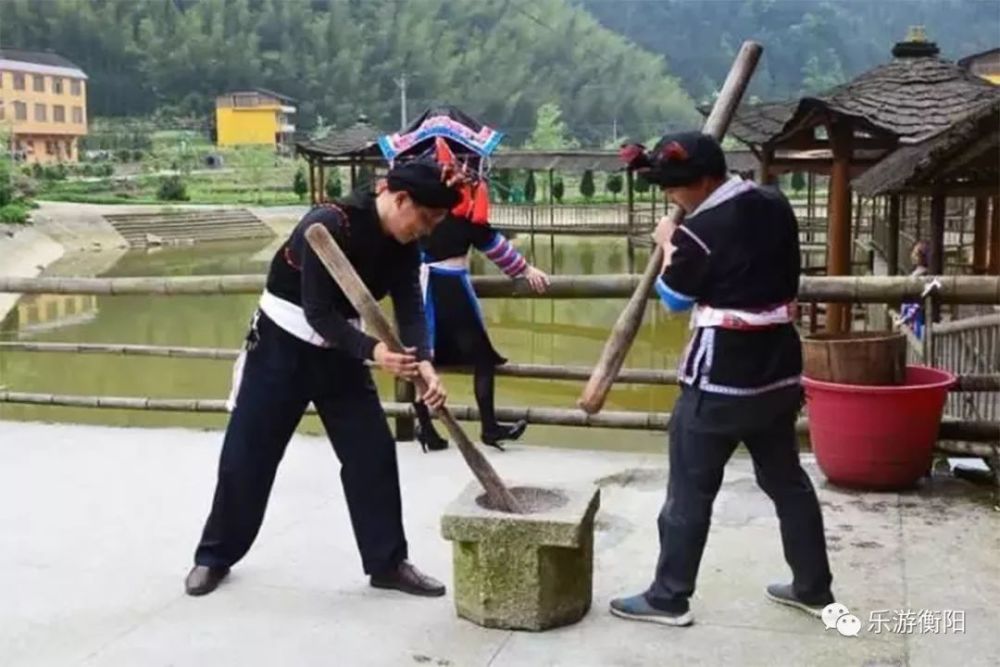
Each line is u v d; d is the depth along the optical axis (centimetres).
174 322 1661
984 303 391
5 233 2895
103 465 454
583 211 3150
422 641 281
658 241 283
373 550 313
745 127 1174
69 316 1739
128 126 6938
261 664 270
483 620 287
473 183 307
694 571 285
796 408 280
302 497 402
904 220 1535
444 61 8219
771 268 269
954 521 362
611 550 344
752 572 321
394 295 311
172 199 4566
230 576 327
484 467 286
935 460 430
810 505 286
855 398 382
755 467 294
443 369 472
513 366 471
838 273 996
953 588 307
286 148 6109
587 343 1457
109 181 4844
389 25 8425
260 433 314
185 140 6100
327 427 316
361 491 313
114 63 7794
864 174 1031
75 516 387
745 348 271
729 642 277
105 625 294
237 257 3036
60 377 1150
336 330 288
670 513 284
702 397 275
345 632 287
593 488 306
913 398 380
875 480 390
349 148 2320
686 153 265
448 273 447
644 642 277
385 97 8056
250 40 7956
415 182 289
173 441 492
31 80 5188
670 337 1397
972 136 680
